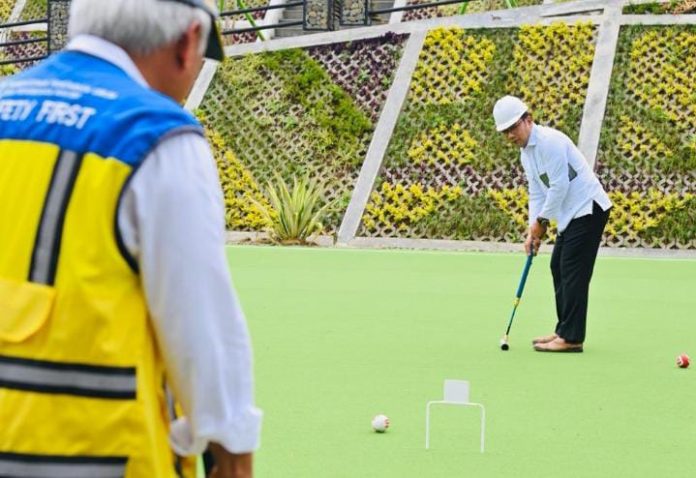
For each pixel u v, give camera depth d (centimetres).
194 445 265
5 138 273
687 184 1944
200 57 290
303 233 2006
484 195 2002
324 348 943
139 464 257
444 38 2170
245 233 2070
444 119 2089
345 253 1831
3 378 257
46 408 255
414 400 744
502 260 1731
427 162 2061
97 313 255
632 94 2042
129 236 259
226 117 2211
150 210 259
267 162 2150
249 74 2248
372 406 725
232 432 263
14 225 263
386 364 873
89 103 269
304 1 2272
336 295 1290
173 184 259
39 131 269
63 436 255
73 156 262
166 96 282
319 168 2120
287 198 2006
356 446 625
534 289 1367
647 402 751
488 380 816
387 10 2269
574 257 924
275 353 916
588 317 1159
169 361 263
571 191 916
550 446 633
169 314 259
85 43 280
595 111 2034
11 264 261
